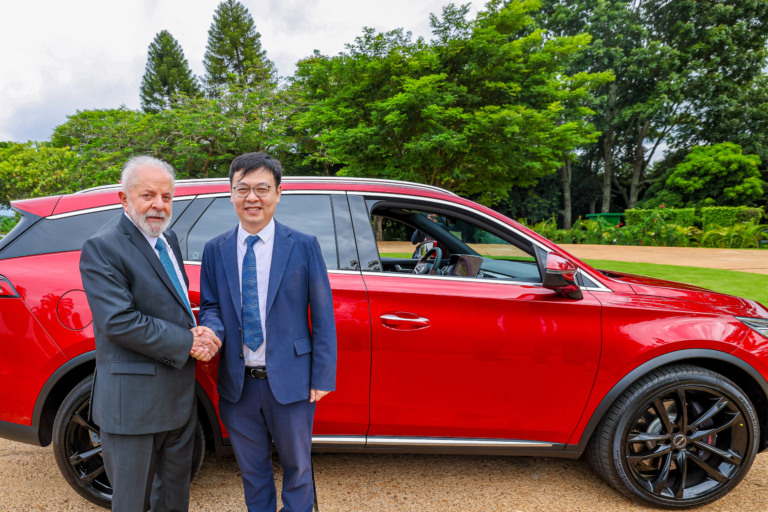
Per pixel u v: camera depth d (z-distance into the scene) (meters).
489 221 2.32
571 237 18.70
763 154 24.48
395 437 2.18
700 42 26.08
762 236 15.89
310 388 1.69
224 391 1.70
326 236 2.19
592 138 16.77
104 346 1.52
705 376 2.15
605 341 2.13
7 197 31.42
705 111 26.73
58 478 2.43
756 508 2.22
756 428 2.19
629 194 34.41
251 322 1.65
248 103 20.30
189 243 2.17
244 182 1.59
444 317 2.09
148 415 1.52
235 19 41.03
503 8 15.62
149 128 19.55
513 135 13.21
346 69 15.55
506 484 2.39
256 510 1.78
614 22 27.02
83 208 2.13
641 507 2.20
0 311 2.00
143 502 1.58
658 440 2.19
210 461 2.57
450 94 13.59
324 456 2.67
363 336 2.06
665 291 2.35
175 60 41.91
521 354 2.11
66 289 1.99
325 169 23.73
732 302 2.39
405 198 2.31
